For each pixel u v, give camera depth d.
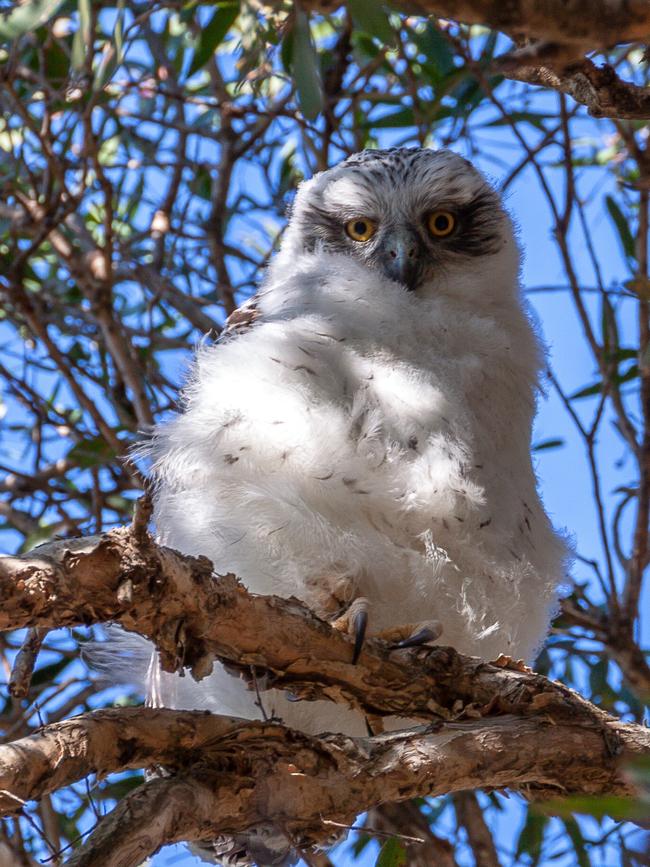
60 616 4.62
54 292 11.48
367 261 8.19
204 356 7.19
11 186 9.65
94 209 11.86
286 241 8.95
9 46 9.64
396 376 6.57
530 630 7.26
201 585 4.95
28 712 9.02
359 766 5.08
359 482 6.39
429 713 5.54
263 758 4.92
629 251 9.59
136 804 4.54
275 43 8.38
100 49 9.47
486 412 6.95
